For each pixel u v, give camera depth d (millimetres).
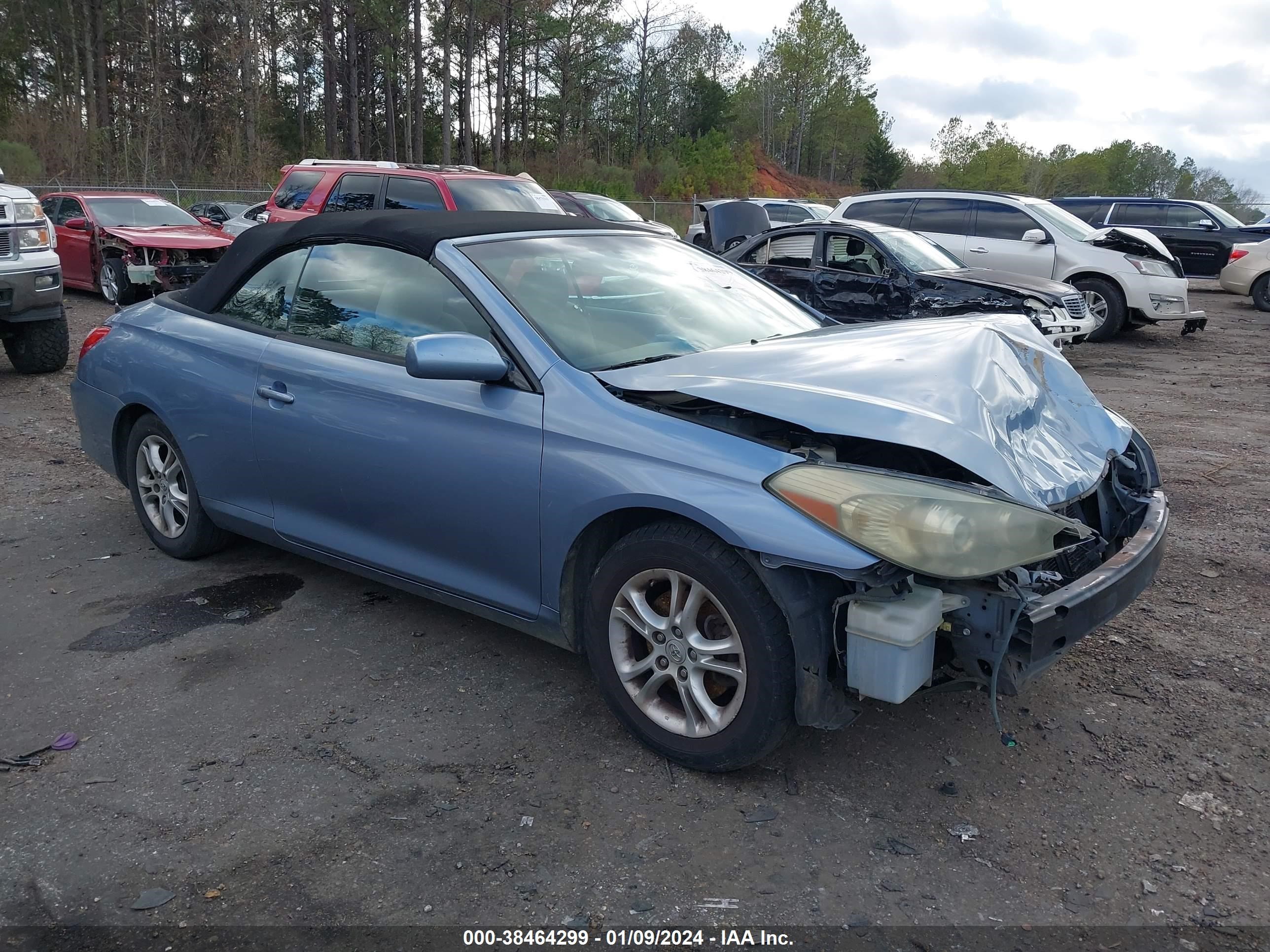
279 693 3348
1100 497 3227
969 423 2695
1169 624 3914
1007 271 12656
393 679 3455
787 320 3939
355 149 49969
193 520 4355
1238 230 18641
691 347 3410
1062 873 2445
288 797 2750
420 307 3451
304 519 3857
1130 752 2990
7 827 2613
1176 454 6684
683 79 77438
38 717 3191
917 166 101562
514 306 3248
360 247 3715
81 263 13703
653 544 2762
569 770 2893
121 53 50500
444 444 3227
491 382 3146
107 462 4746
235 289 4156
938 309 9359
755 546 2510
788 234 10445
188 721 3164
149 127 37875
